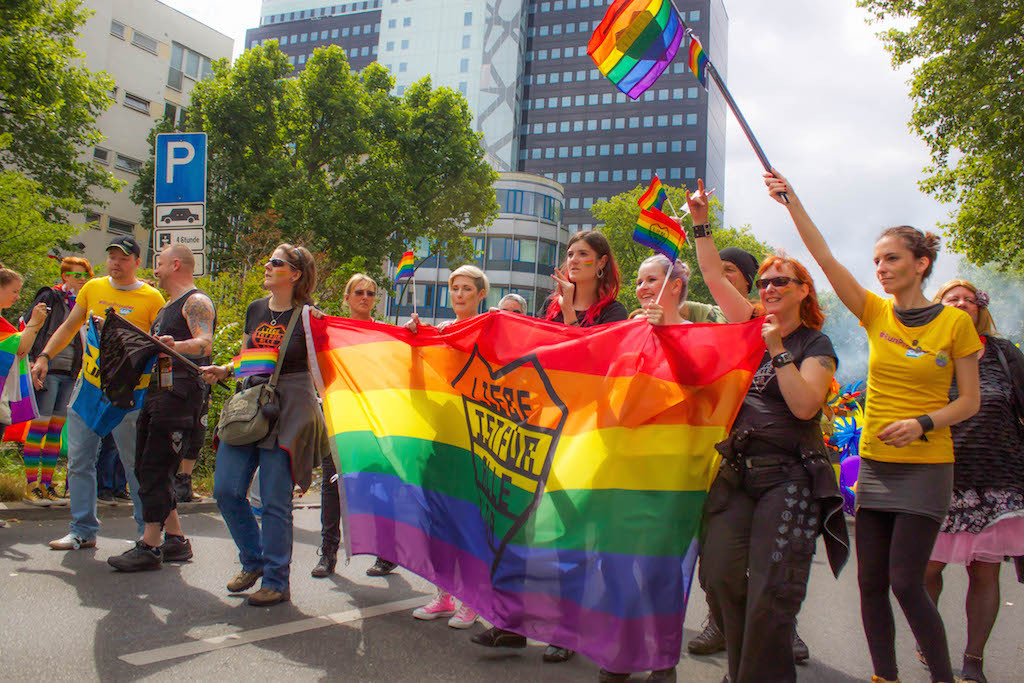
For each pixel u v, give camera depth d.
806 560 2.82
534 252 63.19
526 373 3.78
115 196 34.69
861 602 3.52
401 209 31.17
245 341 4.71
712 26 105.44
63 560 5.09
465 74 108.88
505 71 107.69
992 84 16.66
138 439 4.96
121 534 6.08
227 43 39.62
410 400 4.37
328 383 4.57
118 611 4.09
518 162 108.44
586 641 3.30
